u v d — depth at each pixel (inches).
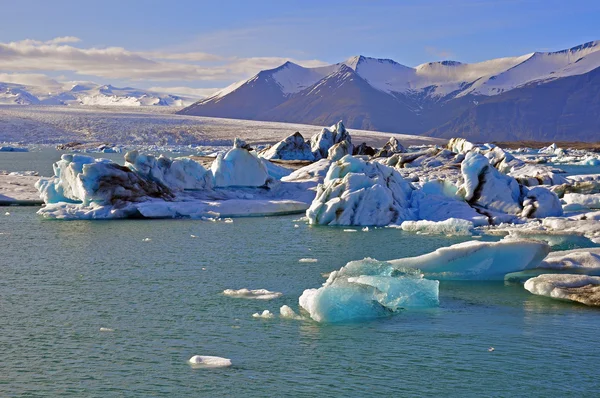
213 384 427.8
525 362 471.5
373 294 596.7
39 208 1250.6
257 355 478.0
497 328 544.1
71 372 445.1
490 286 682.8
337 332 529.3
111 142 6131.9
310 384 430.3
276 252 854.5
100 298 621.3
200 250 860.6
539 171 1817.2
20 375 440.1
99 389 419.5
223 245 900.0
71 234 971.9
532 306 609.3
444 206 1171.3
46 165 2465.6
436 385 431.5
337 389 424.2
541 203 1147.9
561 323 558.3
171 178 1282.0
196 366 455.8
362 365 462.3
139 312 577.0
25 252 835.4
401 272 676.1
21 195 1338.6
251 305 601.0
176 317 563.8
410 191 1238.3
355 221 1104.8
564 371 455.8
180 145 6136.8
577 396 418.0
